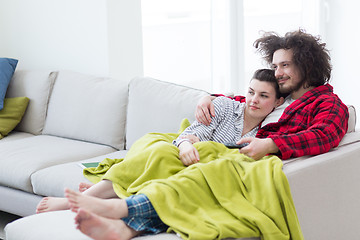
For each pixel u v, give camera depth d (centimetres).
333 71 499
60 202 211
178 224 172
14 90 363
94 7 357
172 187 181
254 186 187
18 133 351
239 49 462
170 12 424
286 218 185
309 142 208
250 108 234
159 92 293
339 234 219
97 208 171
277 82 237
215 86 464
